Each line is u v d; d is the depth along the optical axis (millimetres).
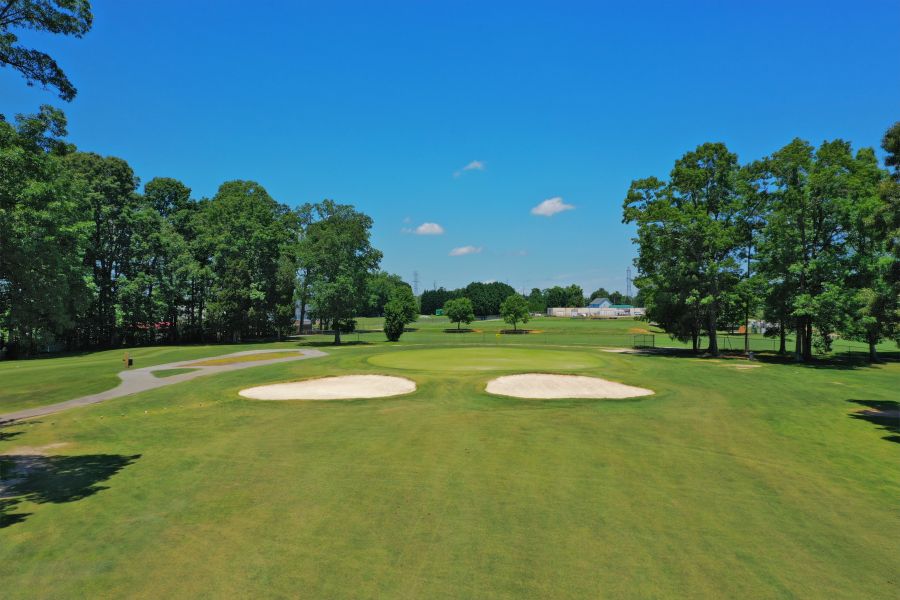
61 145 13234
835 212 34719
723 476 11391
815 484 10938
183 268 56281
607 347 49906
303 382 25781
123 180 54469
